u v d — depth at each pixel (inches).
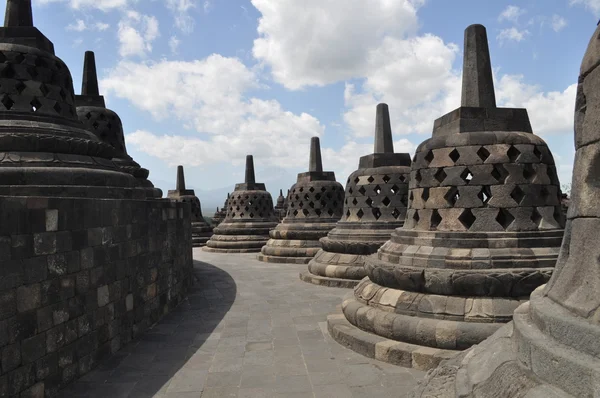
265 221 916.6
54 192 268.5
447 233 258.5
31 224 198.2
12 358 184.1
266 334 307.0
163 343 290.7
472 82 277.3
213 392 211.9
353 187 519.2
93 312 248.2
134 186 354.6
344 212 539.2
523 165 257.4
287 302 410.6
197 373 236.2
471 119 270.7
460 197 261.9
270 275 577.6
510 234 249.6
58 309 216.1
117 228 281.4
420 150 285.1
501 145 259.1
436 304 242.8
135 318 305.1
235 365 247.0
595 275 107.4
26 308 193.5
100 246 258.5
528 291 235.1
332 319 305.4
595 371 90.7
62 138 304.7
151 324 333.4
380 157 509.4
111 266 271.6
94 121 510.6
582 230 116.3
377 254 310.2
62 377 217.2
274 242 730.8
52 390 208.8
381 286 280.2
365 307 276.4
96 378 231.5
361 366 238.1
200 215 1156.5
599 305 101.4
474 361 143.9
